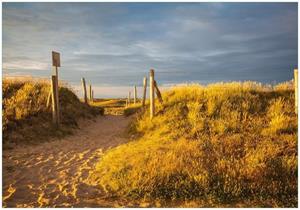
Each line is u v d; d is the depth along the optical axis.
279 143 8.42
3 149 9.89
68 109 16.19
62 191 6.64
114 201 6.06
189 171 6.73
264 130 9.42
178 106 12.64
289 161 6.99
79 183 7.10
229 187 6.18
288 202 5.88
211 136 9.29
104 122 17.89
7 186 6.98
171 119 11.62
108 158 8.55
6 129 10.99
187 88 14.82
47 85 17.89
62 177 7.55
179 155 7.70
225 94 12.82
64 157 9.41
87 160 9.04
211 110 11.47
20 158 9.21
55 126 13.05
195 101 12.81
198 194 6.18
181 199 6.10
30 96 15.22
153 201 6.04
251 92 13.34
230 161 7.24
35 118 12.84
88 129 15.09
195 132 9.95
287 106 11.49
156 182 6.46
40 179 7.43
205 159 7.44
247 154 7.46
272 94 13.09
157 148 8.55
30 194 6.49
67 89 19.84
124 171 7.16
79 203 5.97
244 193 6.16
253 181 6.46
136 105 22.23
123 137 12.43
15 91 15.81
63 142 11.65
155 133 10.91
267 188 6.21
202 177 6.45
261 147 8.06
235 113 10.88
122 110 26.92
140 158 7.70
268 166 6.92
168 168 6.81
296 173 6.71
